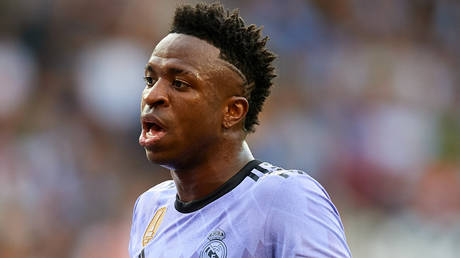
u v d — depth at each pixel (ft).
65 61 135.95
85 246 105.70
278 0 169.27
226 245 31.48
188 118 31.73
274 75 33.83
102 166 119.55
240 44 32.60
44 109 126.93
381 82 170.91
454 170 152.66
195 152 32.48
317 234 30.60
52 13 140.36
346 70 168.86
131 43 143.23
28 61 132.98
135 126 129.39
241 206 32.09
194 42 32.14
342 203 135.13
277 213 31.19
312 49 169.68
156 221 35.12
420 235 126.41
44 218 105.60
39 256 102.37
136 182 120.47
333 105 157.17
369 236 124.26
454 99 184.96
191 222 33.14
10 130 119.85
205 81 31.81
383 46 183.11
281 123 142.51
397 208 138.92
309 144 141.79
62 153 116.98
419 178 148.25
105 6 144.46
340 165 141.59
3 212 100.63
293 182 31.91
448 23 203.31
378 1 190.19
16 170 107.55
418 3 199.62
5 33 134.00
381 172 144.15
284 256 30.53
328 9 180.34
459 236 128.77
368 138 151.12
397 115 160.45
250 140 131.95
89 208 112.06
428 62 186.39
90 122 126.72
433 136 163.63
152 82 32.50
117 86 131.34
